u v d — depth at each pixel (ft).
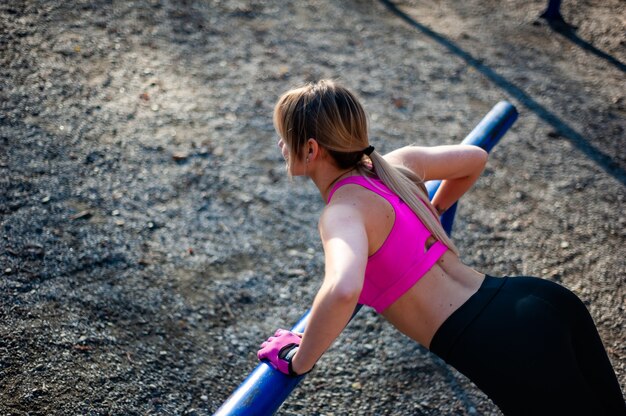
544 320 5.33
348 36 19.19
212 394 8.58
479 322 5.34
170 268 10.48
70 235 10.59
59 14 17.08
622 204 13.69
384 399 8.84
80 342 8.80
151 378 8.56
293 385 4.74
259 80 16.22
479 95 17.24
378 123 15.29
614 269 11.72
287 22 19.34
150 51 16.46
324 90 5.36
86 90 14.43
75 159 12.36
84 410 7.91
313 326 4.47
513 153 14.93
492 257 11.75
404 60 18.38
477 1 22.98
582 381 5.25
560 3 22.07
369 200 5.29
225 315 9.86
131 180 12.21
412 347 9.71
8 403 7.79
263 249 11.31
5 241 10.14
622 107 17.56
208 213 11.86
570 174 14.46
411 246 5.42
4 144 12.23
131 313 9.48
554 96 17.66
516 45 20.24
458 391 9.08
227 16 18.95
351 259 4.57
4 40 15.39
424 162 6.31
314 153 5.39
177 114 14.38
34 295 9.36
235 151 13.61
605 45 20.93
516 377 5.16
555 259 11.85
